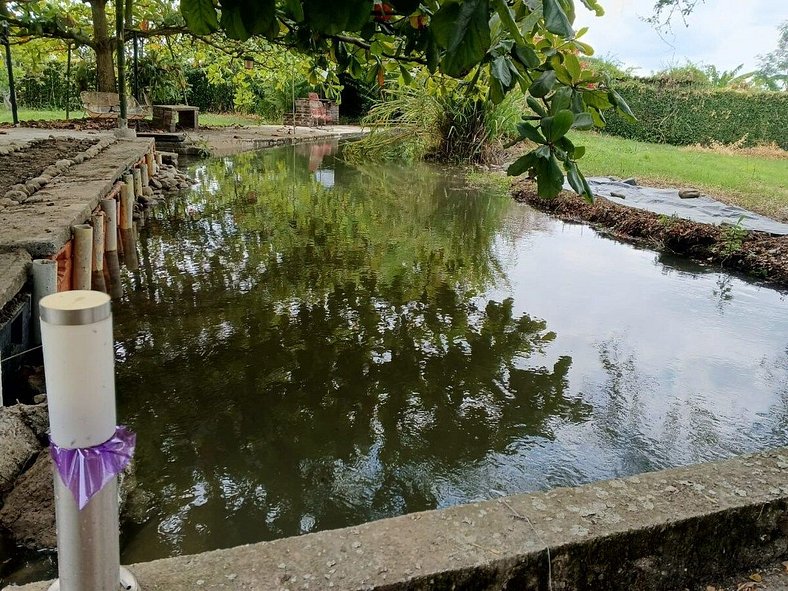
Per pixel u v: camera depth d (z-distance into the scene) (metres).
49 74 17.81
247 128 17.52
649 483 1.46
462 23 1.16
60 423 0.85
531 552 1.22
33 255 3.12
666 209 6.80
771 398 3.01
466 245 5.95
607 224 6.80
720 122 16.11
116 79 12.90
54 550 1.79
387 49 2.34
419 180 10.36
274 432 2.58
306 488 2.23
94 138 8.91
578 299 4.41
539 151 1.39
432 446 2.52
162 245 5.66
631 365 3.34
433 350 3.46
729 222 5.95
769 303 4.43
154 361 3.21
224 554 1.20
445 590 1.17
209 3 1.28
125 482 2.16
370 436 2.58
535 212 7.77
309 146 15.43
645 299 4.44
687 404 2.93
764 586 1.37
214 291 4.38
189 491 2.19
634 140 17.25
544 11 1.18
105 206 4.89
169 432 2.55
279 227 6.52
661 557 1.33
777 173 10.06
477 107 12.50
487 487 2.27
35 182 4.79
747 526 1.39
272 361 3.26
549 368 3.28
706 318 4.08
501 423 2.71
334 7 1.15
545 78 1.56
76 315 0.81
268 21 1.21
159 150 11.47
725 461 1.57
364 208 7.76
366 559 1.19
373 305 4.18
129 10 10.52
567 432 2.66
